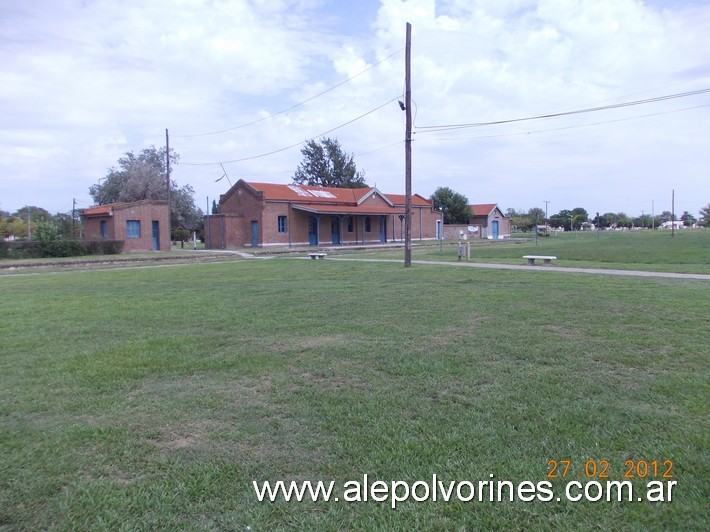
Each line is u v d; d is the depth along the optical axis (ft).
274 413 16.29
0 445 14.35
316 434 14.69
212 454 13.58
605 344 23.50
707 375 18.89
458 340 24.90
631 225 410.31
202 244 182.91
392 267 70.13
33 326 31.30
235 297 42.86
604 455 13.12
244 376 20.21
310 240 157.58
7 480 12.44
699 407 15.92
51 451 13.92
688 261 73.41
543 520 10.61
